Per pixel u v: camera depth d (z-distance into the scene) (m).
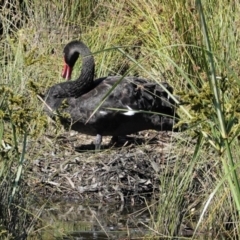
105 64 15.90
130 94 13.18
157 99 13.28
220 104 7.13
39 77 15.02
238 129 7.34
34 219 9.37
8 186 8.98
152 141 13.84
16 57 14.69
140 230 10.19
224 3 13.59
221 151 7.35
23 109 8.16
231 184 7.30
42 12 16.92
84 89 13.37
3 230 8.19
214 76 7.13
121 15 16.12
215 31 13.36
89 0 17.59
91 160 12.82
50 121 13.04
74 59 14.66
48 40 16.20
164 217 9.85
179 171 10.34
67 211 11.20
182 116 12.82
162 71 14.63
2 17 16.30
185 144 11.23
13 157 9.07
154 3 15.23
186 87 12.95
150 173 12.47
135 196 12.12
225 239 9.71
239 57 11.98
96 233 10.03
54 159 12.77
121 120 13.20
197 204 10.40
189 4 14.01
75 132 14.23
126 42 15.91
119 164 12.65
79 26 17.25
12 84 13.66
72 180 12.41
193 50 13.72
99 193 12.20
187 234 9.86
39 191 12.07
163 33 14.70
